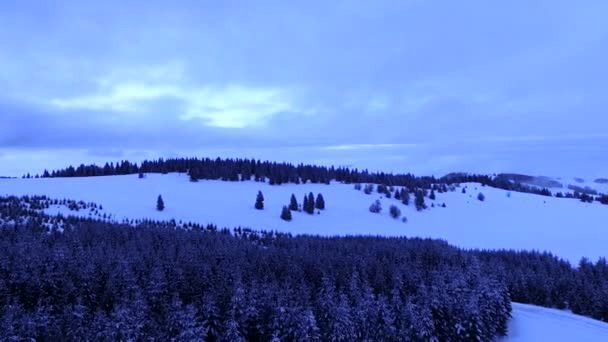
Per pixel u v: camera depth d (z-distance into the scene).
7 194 166.62
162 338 40.75
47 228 100.62
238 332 44.53
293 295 51.47
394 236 163.88
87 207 160.12
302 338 44.44
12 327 36.16
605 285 78.62
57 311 46.62
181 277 55.16
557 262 112.75
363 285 58.16
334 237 142.25
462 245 167.50
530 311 77.94
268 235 138.25
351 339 46.66
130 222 138.88
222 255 70.44
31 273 48.91
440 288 55.12
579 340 61.00
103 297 49.06
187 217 172.62
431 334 49.28
